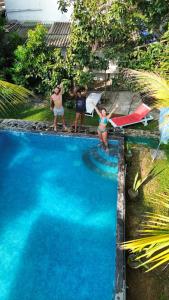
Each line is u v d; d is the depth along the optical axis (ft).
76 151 41.11
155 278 26.20
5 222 32.35
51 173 38.19
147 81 26.17
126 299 24.68
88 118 46.44
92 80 47.37
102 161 39.04
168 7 43.19
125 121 43.57
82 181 36.81
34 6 58.85
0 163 39.93
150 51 44.37
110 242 29.86
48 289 26.43
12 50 52.80
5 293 26.30
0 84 25.40
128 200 33.22
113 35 44.91
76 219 32.35
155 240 15.37
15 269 27.96
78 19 44.14
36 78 51.49
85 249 29.32
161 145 40.52
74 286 26.50
